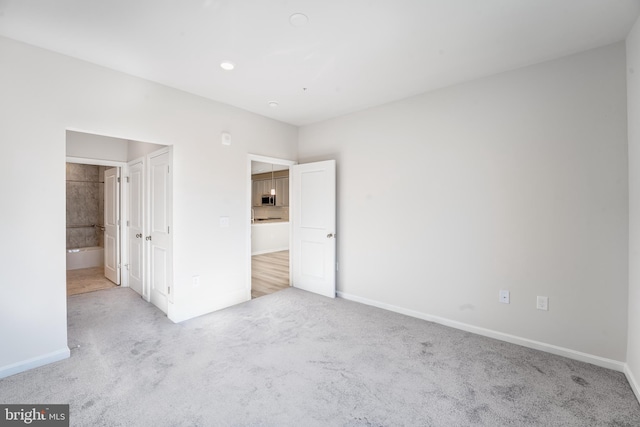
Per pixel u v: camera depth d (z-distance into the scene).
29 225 2.21
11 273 2.14
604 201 2.25
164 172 3.27
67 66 2.39
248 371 2.18
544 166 2.49
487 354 2.45
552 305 2.47
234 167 3.62
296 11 1.87
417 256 3.26
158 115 2.94
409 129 3.30
